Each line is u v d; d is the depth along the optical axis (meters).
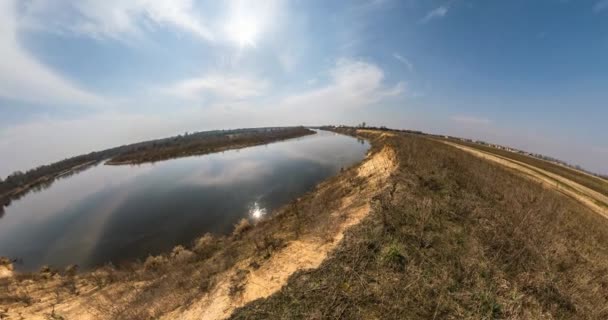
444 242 7.16
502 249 7.23
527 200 11.88
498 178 15.14
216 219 23.31
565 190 18.19
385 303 5.33
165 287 10.24
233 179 36.94
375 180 13.52
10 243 25.16
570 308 5.64
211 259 12.13
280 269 7.28
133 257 18.67
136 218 26.39
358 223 8.26
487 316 5.02
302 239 8.86
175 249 17.39
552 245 7.91
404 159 14.84
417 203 9.09
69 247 22.16
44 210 36.50
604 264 7.63
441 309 5.15
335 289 5.82
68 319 10.36
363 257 6.60
